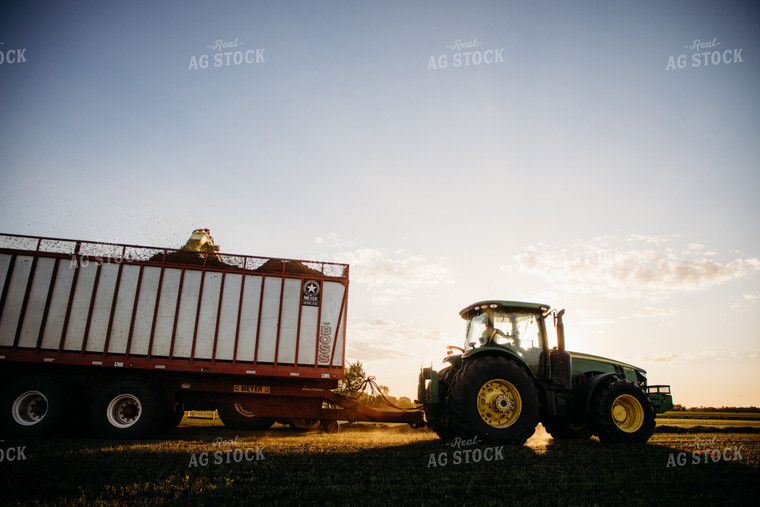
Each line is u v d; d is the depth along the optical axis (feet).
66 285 29.35
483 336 28.73
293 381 30.76
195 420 49.65
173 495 12.91
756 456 22.43
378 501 12.74
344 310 31.42
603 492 14.62
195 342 29.58
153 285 30.04
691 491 14.93
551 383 27.66
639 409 27.76
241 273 30.99
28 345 28.37
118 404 28.07
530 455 21.42
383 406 34.86
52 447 21.53
